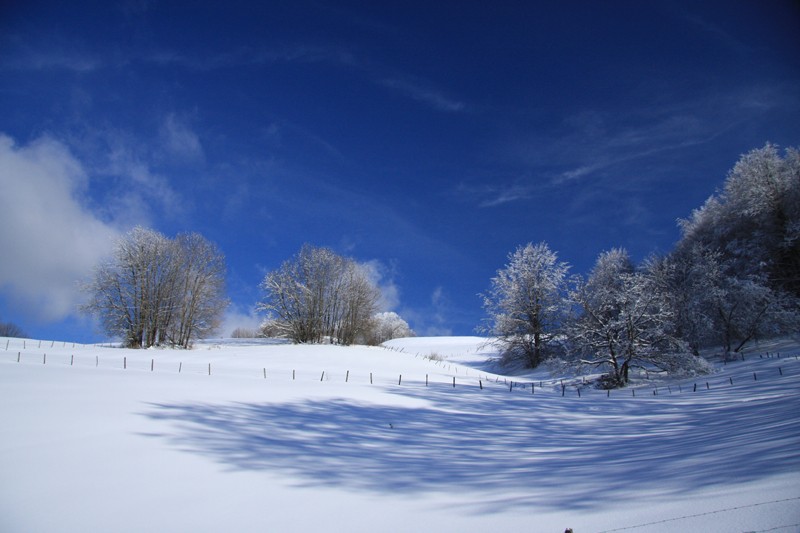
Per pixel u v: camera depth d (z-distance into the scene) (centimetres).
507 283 4959
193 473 798
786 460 501
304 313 5556
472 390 2672
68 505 638
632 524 394
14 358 2520
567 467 827
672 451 831
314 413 1559
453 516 546
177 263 5097
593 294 3475
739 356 3269
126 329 4712
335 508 628
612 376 3184
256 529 554
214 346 4931
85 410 1186
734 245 3925
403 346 7525
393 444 1193
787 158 3919
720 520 353
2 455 826
